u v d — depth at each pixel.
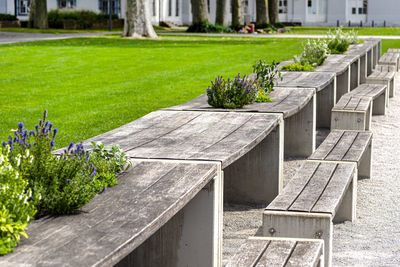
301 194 4.75
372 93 10.30
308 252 3.53
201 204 4.05
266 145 6.19
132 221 3.09
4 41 25.56
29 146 3.51
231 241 5.12
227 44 25.91
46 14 40.00
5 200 2.83
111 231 2.96
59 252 2.70
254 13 60.34
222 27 38.94
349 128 8.41
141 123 5.94
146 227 3.01
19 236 2.76
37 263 2.58
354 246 4.95
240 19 41.94
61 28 41.03
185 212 4.07
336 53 13.66
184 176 3.89
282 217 4.28
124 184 3.74
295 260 3.41
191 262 4.09
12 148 3.53
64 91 12.85
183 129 5.61
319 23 60.00
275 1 47.72
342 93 11.67
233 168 6.29
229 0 59.72
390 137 9.40
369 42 17.67
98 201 3.42
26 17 49.28
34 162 3.44
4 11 49.34
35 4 39.72
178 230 4.09
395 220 5.61
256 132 5.40
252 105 7.02
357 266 4.50
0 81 14.20
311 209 4.36
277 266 3.33
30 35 31.48
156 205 3.33
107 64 17.88
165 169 4.07
